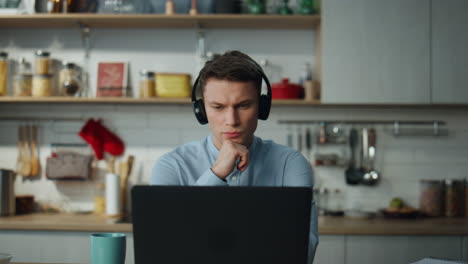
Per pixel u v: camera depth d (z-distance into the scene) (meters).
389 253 2.73
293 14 3.15
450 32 3.03
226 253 0.97
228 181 1.50
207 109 1.28
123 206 3.28
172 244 0.98
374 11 3.03
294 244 0.97
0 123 3.40
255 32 3.38
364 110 3.38
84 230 2.78
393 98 3.02
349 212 3.19
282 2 3.19
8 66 3.38
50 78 3.21
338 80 3.03
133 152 3.37
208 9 3.14
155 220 0.98
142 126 3.38
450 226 2.77
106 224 2.76
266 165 1.55
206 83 1.26
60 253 2.79
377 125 3.38
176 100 3.10
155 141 3.38
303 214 0.97
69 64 3.24
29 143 3.39
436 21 3.03
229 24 3.25
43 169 3.39
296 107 3.37
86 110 3.40
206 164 1.56
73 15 3.08
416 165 3.37
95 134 3.31
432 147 3.38
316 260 2.73
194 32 3.41
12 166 3.39
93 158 3.38
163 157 1.58
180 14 3.06
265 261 0.97
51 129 3.40
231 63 1.24
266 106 1.42
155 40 3.40
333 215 3.24
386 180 3.36
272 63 3.37
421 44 3.02
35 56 3.23
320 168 3.36
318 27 3.21
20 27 3.38
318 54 3.22
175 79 3.19
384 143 3.38
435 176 3.36
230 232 0.97
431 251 2.73
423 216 3.19
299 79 3.29
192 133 3.38
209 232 0.97
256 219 0.97
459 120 3.38
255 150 1.55
